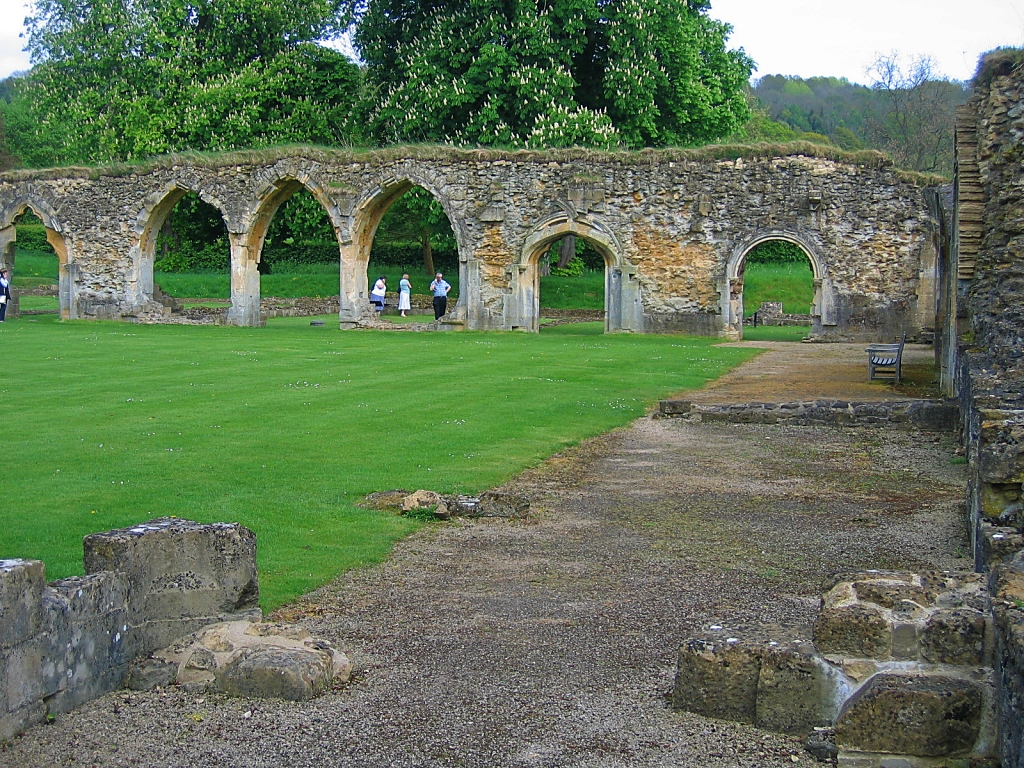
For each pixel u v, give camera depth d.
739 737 4.66
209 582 5.60
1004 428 6.32
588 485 10.24
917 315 28.00
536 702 5.02
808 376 19.25
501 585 6.95
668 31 36.97
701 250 29.02
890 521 8.83
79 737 4.59
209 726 4.73
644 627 6.11
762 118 69.44
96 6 41.81
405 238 50.25
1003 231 13.98
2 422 12.65
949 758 4.35
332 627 6.11
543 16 34.69
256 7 40.62
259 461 10.66
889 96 57.22
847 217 28.22
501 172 29.84
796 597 6.68
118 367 18.44
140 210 32.59
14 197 33.91
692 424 14.12
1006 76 14.64
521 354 21.98
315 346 23.22
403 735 4.67
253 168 31.41
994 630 4.39
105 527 7.88
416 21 38.03
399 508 8.97
